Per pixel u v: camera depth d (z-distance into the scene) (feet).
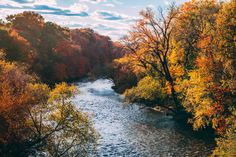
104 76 364.58
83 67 374.63
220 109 96.94
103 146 105.09
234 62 92.02
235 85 90.53
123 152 99.71
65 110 82.43
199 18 138.21
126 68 239.91
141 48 141.28
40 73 280.51
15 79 106.01
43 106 84.53
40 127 82.64
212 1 140.05
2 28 243.19
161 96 148.56
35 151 85.35
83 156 84.53
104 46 493.36
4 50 221.46
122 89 240.32
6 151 78.69
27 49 257.55
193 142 110.52
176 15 134.92
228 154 71.26
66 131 84.64
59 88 87.35
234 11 95.14
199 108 105.50
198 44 118.73
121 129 128.77
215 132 106.83
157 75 149.18
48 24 345.72
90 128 84.02
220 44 95.55
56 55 319.47
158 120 145.18
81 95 223.30
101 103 191.21
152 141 112.06
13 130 78.33
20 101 79.15
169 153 98.84
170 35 141.79
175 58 139.23
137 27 138.21
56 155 81.05
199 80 102.17
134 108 174.81
